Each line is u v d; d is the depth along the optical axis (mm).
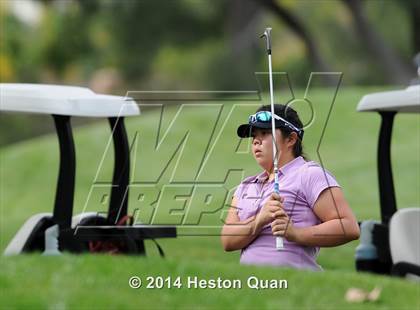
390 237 16312
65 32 101188
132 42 98125
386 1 103688
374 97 17469
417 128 49562
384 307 12102
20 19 105250
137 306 11625
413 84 18828
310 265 14062
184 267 13023
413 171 41688
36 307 11320
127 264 13180
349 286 12758
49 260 13438
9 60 98625
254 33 99312
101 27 102250
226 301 12000
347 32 113188
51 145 53344
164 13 96750
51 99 15664
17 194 45500
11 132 94562
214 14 99812
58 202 15750
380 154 18250
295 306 11945
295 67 101188
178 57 106438
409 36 106188
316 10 113500
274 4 96062
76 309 11336
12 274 12578
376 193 38844
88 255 13867
